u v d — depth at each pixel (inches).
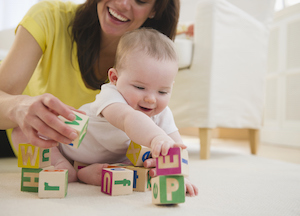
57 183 26.6
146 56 31.8
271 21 85.5
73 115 24.8
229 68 70.4
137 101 31.9
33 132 26.6
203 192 31.8
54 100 24.0
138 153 32.0
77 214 21.8
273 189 35.0
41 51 40.4
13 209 22.4
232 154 76.7
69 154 37.8
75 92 45.4
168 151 24.1
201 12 66.5
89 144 36.4
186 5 107.1
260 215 24.2
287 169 52.8
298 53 105.8
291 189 35.5
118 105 30.2
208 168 51.2
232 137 134.0
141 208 24.1
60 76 44.4
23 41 38.3
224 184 36.9
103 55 46.0
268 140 116.6
